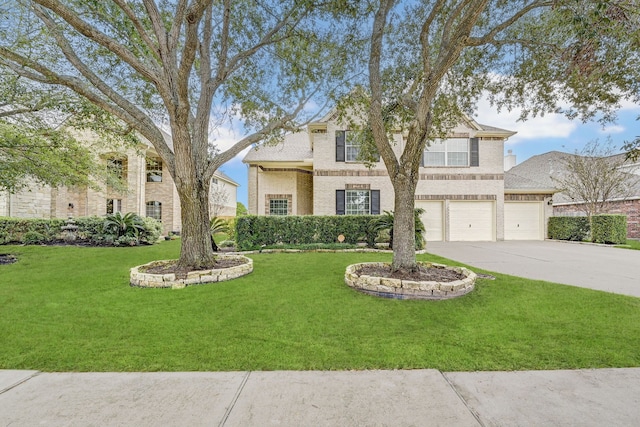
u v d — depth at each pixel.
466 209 14.99
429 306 4.64
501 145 14.98
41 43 7.36
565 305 4.64
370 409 2.26
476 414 2.21
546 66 6.08
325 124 14.32
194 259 6.57
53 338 3.54
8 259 8.59
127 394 2.46
